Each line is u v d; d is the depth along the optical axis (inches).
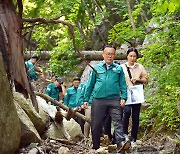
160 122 360.8
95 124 261.3
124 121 309.4
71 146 269.0
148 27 446.3
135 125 311.0
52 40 717.3
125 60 543.5
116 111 259.9
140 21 576.1
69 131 329.1
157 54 369.4
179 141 266.2
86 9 636.7
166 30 401.4
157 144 316.8
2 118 172.9
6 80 174.2
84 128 384.2
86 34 751.7
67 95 408.5
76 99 382.9
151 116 378.6
